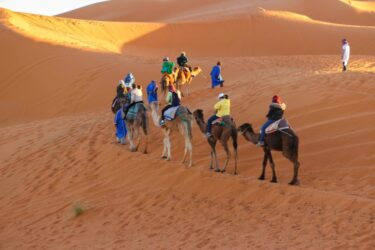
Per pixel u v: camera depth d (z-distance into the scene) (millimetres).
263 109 20203
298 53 62156
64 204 16406
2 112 34219
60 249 13484
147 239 13133
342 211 12406
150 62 39750
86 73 36406
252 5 94562
